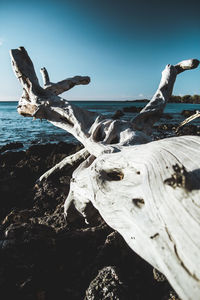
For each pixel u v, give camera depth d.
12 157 8.11
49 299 1.93
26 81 4.95
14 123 26.92
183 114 34.31
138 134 3.23
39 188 5.18
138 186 1.67
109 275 2.01
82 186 2.78
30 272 1.97
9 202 4.60
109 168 2.26
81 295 2.02
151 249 1.39
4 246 2.10
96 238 2.74
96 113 4.51
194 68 5.01
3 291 1.78
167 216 1.31
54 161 7.02
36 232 2.39
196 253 1.10
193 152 1.47
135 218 1.55
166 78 5.09
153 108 4.66
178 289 1.14
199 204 1.19
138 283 2.05
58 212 3.97
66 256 2.44
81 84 6.21
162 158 1.58
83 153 5.10
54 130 20.62
